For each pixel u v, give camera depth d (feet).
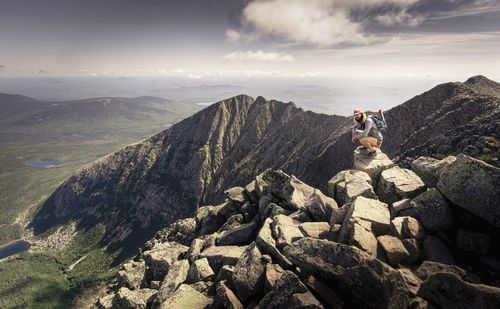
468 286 28.50
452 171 39.58
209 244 67.51
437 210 39.50
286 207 67.21
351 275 31.48
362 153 64.80
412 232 39.29
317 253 36.24
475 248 36.22
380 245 37.78
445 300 29.25
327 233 45.37
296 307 31.30
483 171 36.42
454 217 39.14
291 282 33.63
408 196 49.14
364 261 31.94
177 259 77.71
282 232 47.19
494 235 36.40
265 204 71.97
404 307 30.22
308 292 32.58
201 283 50.60
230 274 47.37
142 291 63.10
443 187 39.86
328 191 62.34
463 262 36.86
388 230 41.29
